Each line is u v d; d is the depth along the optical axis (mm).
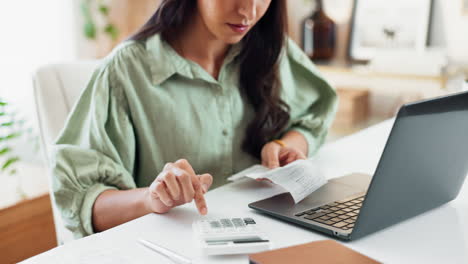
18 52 2648
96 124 997
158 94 1088
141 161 1103
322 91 1375
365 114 2910
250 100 1235
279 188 941
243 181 985
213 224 708
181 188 782
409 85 2680
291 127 1321
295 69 1371
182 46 1142
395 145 629
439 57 2695
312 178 898
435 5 2889
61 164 919
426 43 2936
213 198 884
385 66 2814
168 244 688
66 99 1150
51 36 2816
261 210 796
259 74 1213
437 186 786
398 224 757
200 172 1142
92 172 929
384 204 695
